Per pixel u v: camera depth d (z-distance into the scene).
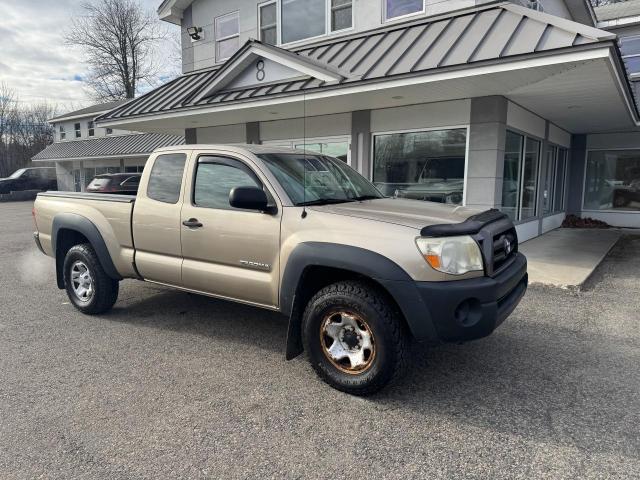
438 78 6.95
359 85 7.75
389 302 3.23
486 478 2.46
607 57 5.76
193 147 4.39
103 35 41.38
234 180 4.02
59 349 4.27
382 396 3.36
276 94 8.81
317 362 3.51
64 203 5.30
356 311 3.27
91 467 2.56
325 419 3.05
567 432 2.89
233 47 12.76
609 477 2.46
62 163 30.42
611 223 14.22
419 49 7.77
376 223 3.30
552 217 12.84
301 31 11.09
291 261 3.52
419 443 2.78
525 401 3.28
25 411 3.15
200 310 5.48
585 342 4.42
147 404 3.24
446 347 4.30
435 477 2.47
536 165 11.21
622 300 5.86
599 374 3.72
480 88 7.56
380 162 9.67
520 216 10.12
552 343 4.39
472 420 3.04
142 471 2.53
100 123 12.23
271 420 3.04
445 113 8.62
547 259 8.36
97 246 4.93
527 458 2.63
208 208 4.09
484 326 3.14
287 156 4.25
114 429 2.93
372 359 3.24
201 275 4.16
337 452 2.70
